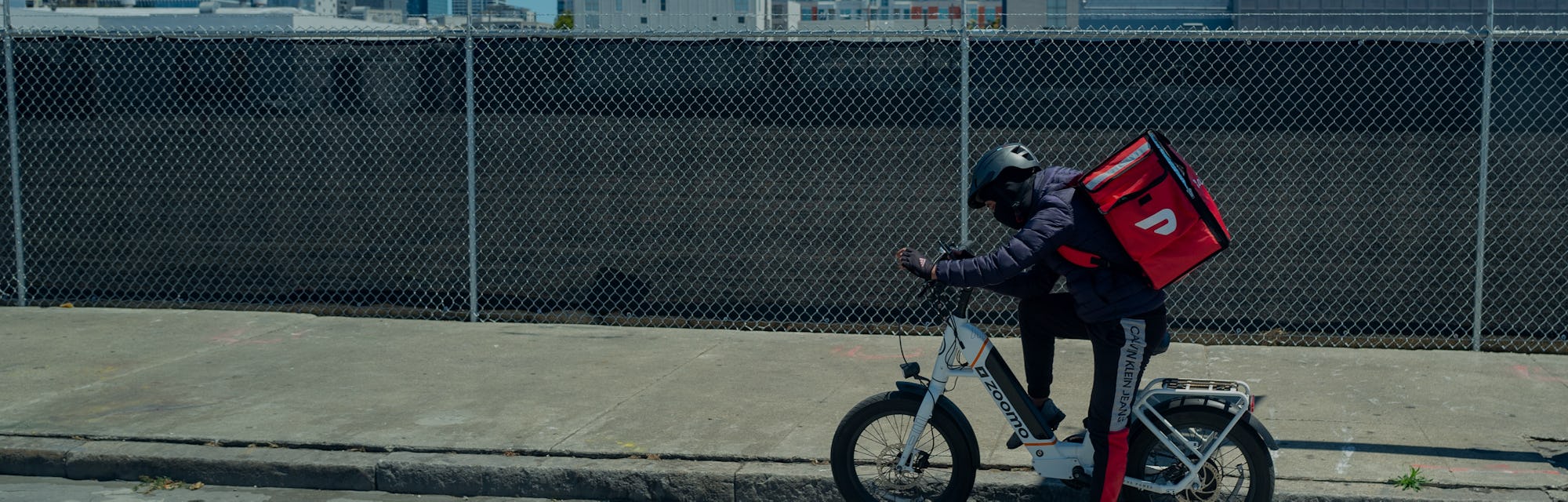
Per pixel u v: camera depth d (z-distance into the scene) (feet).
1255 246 26.30
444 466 17.11
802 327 26.08
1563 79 25.36
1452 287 25.18
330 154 29.71
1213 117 26.86
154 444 18.08
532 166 29.01
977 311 26.40
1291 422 18.53
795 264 27.53
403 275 28.48
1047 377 14.93
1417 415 18.85
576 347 24.11
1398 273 25.59
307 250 29.19
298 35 26.84
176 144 30.14
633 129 28.53
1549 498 15.26
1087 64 27.17
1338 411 19.12
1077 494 15.84
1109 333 13.60
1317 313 25.13
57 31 27.50
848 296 26.86
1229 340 24.40
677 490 16.62
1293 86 26.48
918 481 15.55
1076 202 13.42
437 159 29.35
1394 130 26.02
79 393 20.71
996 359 14.70
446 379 21.65
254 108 29.89
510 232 28.86
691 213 28.12
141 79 30.25
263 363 22.84
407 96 29.50
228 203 29.63
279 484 17.40
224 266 29.04
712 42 28.17
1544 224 25.27
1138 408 14.21
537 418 19.13
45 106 30.35
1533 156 25.38
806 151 27.73
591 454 17.37
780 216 28.02
